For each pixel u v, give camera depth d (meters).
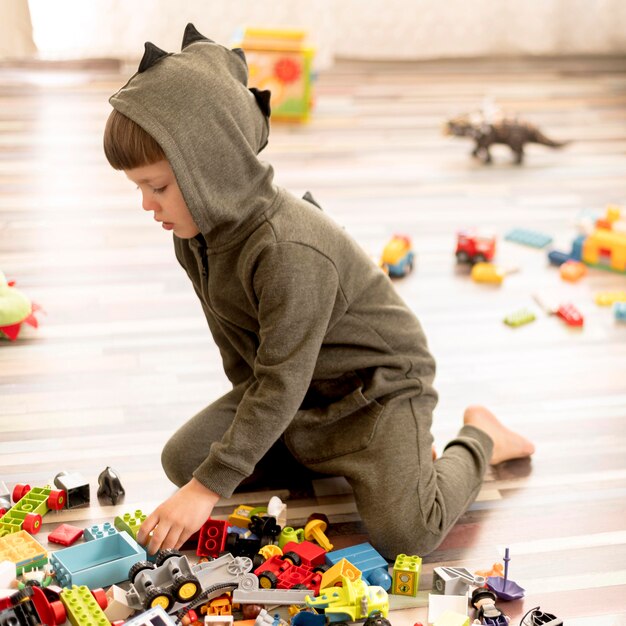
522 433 1.93
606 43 4.36
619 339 2.29
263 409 1.47
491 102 3.52
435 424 1.95
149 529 1.47
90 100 3.57
